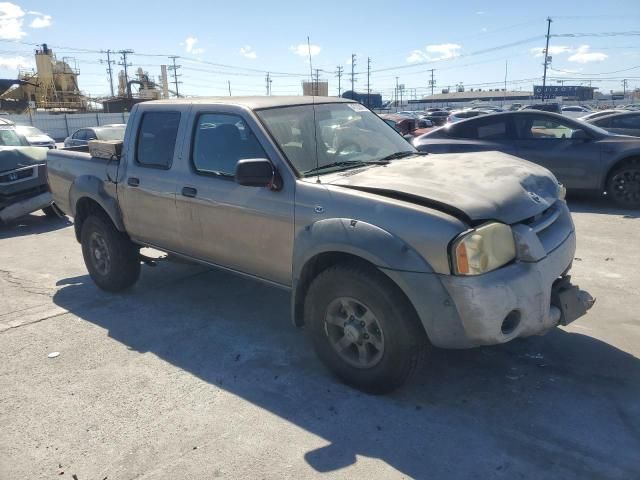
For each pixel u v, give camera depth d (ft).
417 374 11.47
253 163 12.16
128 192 16.97
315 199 12.03
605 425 10.59
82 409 11.84
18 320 16.92
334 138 14.26
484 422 10.80
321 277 11.85
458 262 10.09
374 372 11.47
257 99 14.88
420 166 12.96
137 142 16.92
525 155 30.94
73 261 23.88
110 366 13.73
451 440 10.28
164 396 12.23
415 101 378.32
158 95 167.32
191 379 12.93
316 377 12.77
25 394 12.53
